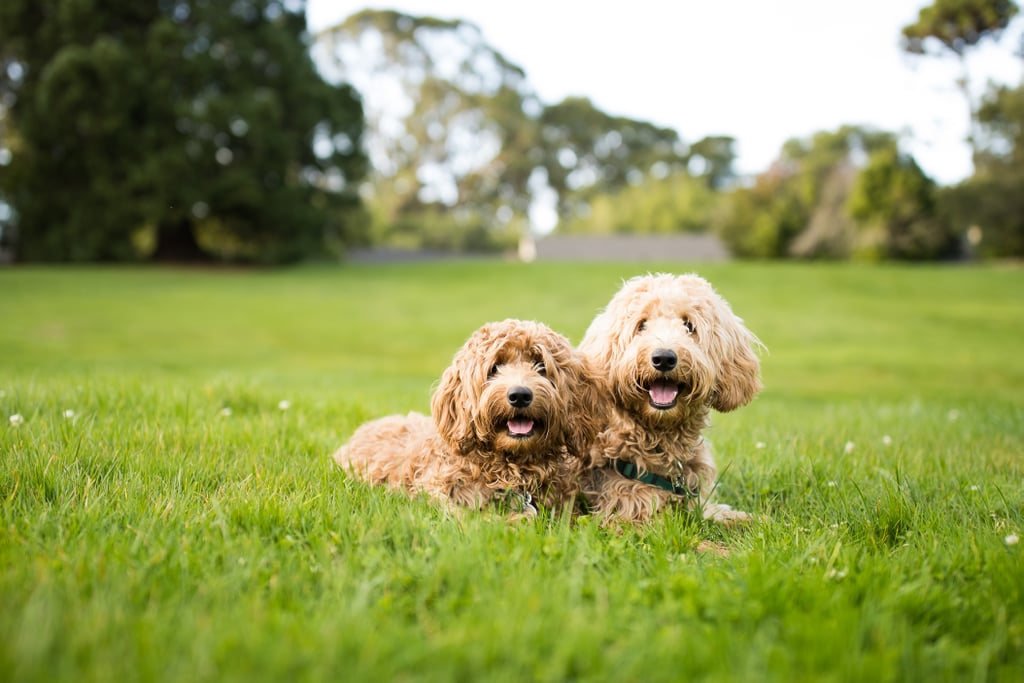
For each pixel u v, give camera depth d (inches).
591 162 3885.3
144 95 1453.0
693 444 172.9
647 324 167.3
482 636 87.8
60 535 115.2
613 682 82.7
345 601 97.6
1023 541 126.6
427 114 3496.6
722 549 142.6
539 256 2716.5
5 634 83.5
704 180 3740.2
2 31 1467.8
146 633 85.5
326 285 1376.7
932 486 169.2
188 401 221.8
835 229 2049.7
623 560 120.3
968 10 1579.7
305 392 300.5
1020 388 595.5
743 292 1245.7
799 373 671.1
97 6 1480.1
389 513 132.2
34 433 175.9
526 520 145.5
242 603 96.3
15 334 809.5
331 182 1919.3
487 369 155.0
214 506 131.8
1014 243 1844.2
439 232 3321.9
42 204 1504.7
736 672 84.9
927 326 989.2
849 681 83.6
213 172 1542.8
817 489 170.9
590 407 163.9
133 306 1064.2
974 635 99.9
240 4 1641.2
